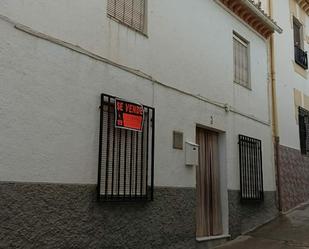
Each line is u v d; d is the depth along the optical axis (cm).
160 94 722
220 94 912
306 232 928
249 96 1044
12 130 478
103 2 626
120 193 620
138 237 636
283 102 1252
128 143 643
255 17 1073
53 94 530
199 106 830
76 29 574
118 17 663
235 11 1006
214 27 914
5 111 473
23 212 479
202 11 874
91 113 581
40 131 509
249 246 829
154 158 691
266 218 1050
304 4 1511
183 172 757
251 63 1076
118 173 616
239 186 943
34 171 497
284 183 1174
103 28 620
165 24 755
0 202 457
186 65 802
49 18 536
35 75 510
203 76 854
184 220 743
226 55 952
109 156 606
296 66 1402
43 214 501
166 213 701
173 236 712
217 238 841
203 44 865
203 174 857
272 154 1137
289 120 1280
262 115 1105
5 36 481
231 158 927
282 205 1138
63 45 551
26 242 478
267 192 1075
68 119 546
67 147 541
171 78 755
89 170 568
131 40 671
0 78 471
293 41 1403
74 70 563
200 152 854
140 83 678
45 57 525
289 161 1231
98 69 601
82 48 579
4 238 457
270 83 1184
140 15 709
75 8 576
